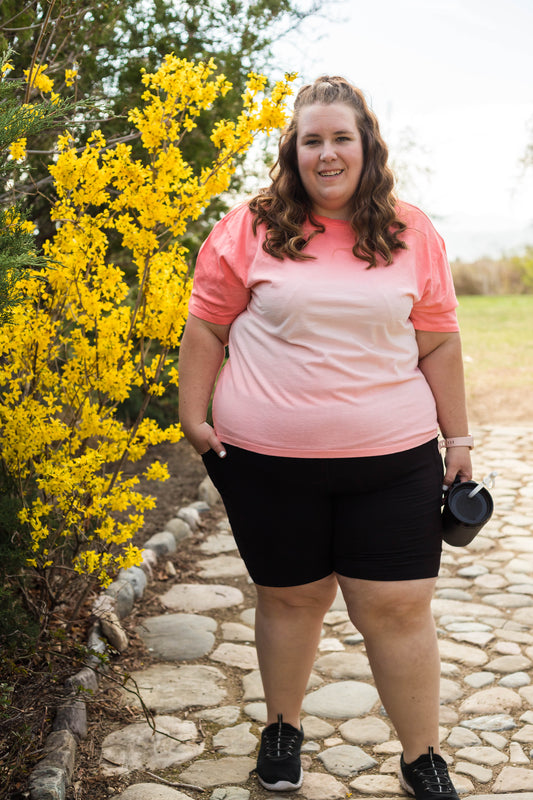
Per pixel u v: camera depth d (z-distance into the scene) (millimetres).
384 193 1947
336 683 2818
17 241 2066
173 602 3506
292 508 1996
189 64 2586
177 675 2867
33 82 2678
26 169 2338
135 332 2852
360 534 1976
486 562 3957
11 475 2697
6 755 2219
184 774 2293
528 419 7270
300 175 1988
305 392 1921
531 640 3105
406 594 1980
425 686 2059
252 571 2127
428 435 2012
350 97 1956
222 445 2064
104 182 2615
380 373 1950
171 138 2615
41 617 2730
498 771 2285
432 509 2002
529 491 5117
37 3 3203
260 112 2576
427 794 2070
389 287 1913
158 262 2744
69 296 2730
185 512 4516
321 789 2225
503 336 12023
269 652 2199
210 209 4914
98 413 2850
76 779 2250
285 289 1901
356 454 1924
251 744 2441
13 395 2695
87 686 2625
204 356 2137
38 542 2650
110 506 2693
